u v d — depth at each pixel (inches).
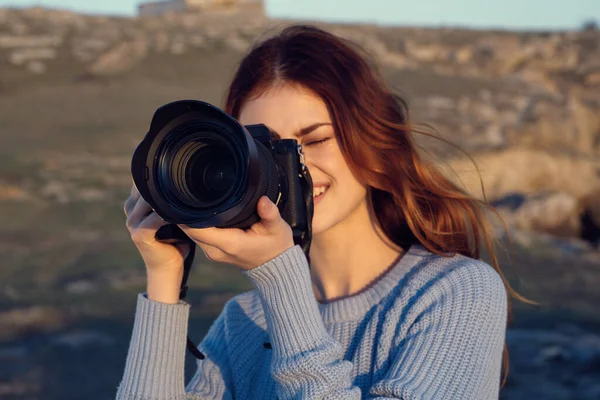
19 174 976.9
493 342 82.3
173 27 2493.8
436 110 1717.5
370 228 95.2
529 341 435.8
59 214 814.5
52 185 922.7
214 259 76.6
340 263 94.5
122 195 901.2
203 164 72.1
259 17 2859.3
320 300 95.3
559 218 1150.3
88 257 655.1
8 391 327.9
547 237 930.1
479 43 2647.6
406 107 100.7
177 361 86.7
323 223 90.0
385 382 77.4
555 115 1758.1
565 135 1692.9
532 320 490.6
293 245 77.7
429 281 86.0
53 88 1675.7
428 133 100.7
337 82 89.4
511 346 425.7
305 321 76.2
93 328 438.6
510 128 1638.8
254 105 91.2
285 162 81.4
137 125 1362.0
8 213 804.6
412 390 75.7
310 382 74.2
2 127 1302.9
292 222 81.3
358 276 93.8
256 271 76.6
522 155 1359.5
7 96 1574.8
